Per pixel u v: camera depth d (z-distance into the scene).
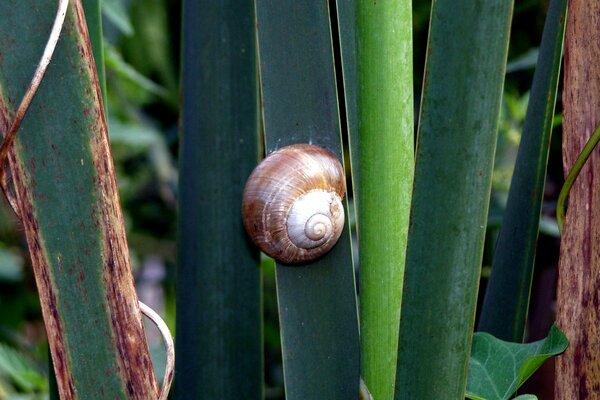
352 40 0.46
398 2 0.45
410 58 0.46
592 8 0.46
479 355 0.48
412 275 0.44
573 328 0.47
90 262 0.43
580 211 0.47
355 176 0.46
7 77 0.43
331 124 0.49
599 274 0.46
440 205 0.44
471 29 0.43
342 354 0.47
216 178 0.51
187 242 0.51
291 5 0.47
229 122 0.51
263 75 0.48
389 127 0.46
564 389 0.47
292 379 0.47
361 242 0.46
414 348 0.44
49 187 0.43
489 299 0.51
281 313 0.48
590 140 0.46
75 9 0.43
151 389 0.43
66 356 0.43
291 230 0.48
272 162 0.49
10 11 0.43
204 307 0.51
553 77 0.49
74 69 0.43
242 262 0.51
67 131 0.43
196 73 0.51
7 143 0.43
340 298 0.47
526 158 0.50
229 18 0.51
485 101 0.43
